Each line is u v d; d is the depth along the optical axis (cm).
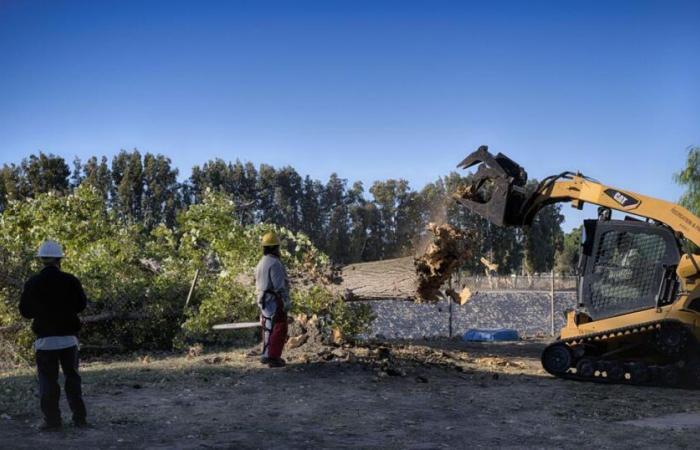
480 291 3338
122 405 759
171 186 5562
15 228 1392
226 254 1387
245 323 1245
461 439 656
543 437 671
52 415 642
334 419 721
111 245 1433
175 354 1314
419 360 1096
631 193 1048
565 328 1085
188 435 641
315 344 1136
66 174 5209
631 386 995
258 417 720
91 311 1313
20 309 649
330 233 5356
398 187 4853
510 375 1066
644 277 1027
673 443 652
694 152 2084
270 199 5797
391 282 1212
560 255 5803
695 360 973
